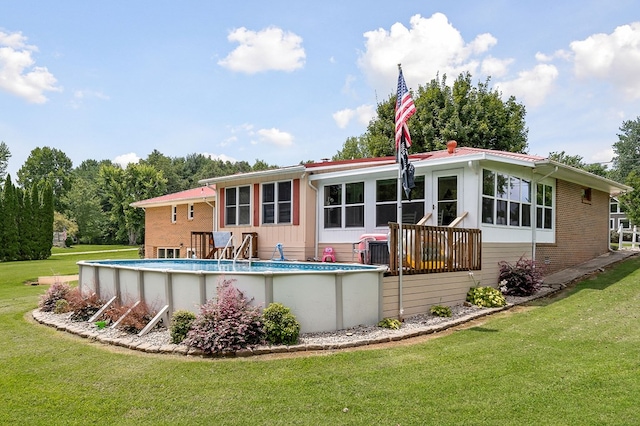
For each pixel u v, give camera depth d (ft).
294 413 12.94
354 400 13.80
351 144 157.48
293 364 17.56
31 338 22.80
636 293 32.19
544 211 42.88
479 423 12.11
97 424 12.44
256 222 48.42
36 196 112.68
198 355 18.98
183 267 37.68
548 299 32.42
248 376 16.21
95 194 192.75
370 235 35.94
